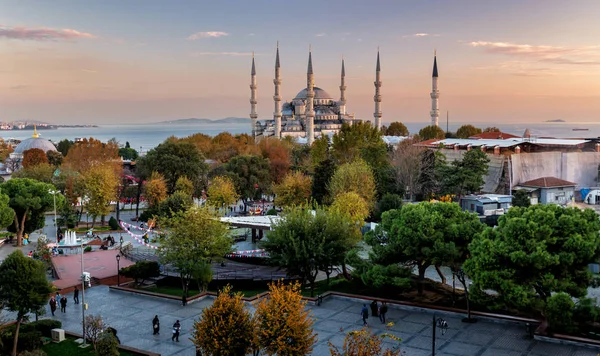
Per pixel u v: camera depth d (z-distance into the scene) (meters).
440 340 44.06
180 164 130.88
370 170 111.38
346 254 60.75
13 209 89.44
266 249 62.38
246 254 79.94
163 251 64.12
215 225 62.91
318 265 60.22
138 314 53.88
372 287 60.19
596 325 44.81
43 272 43.41
